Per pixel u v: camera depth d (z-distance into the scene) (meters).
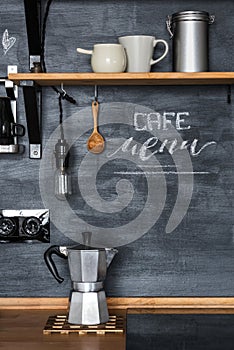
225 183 2.55
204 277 2.54
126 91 2.55
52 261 2.37
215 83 2.48
